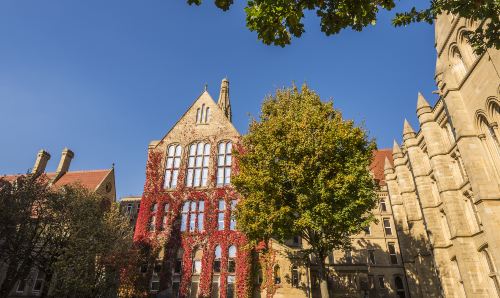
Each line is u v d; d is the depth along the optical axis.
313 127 21.61
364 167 20.62
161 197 35.81
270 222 20.20
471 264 24.86
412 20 10.56
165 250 32.97
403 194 39.78
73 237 28.25
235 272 30.91
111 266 30.14
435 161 29.78
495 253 20.31
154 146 39.44
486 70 22.05
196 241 32.88
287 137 20.97
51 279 31.59
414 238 37.19
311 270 35.19
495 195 21.48
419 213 38.06
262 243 31.95
